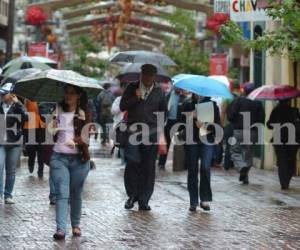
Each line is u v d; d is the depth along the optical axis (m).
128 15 54.78
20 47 59.25
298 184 23.98
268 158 28.83
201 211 18.16
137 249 13.80
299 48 20.22
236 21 24.45
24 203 18.59
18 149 18.53
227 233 15.49
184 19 56.50
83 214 17.28
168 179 24.42
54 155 14.65
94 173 25.47
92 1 44.25
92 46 69.44
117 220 16.67
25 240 14.32
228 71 43.59
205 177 18.11
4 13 47.31
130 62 21.22
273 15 20.38
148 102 18.05
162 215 17.47
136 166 18.05
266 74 29.59
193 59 52.88
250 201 20.02
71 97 14.64
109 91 37.50
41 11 44.66
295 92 22.88
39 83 15.11
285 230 15.94
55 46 58.94
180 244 14.32
